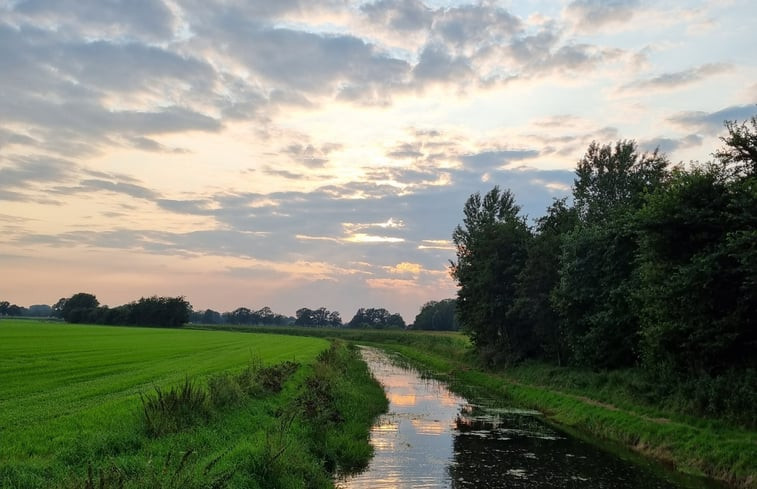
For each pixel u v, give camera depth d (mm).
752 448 16391
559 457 19016
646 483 16000
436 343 78125
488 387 40156
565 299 32656
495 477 16469
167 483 9477
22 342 59438
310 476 14359
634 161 47562
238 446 13961
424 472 16891
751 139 20812
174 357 45812
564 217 45281
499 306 44844
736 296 20281
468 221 60562
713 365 21438
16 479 10117
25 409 18953
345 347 77125
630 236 29438
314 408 20359
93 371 32469
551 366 38344
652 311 23188
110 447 13102
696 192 22000
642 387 24047
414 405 31125
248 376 23656
